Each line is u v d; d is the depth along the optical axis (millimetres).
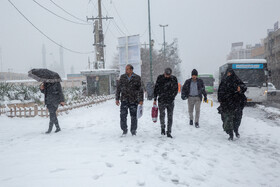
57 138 6137
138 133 6793
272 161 4621
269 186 3520
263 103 16891
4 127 7941
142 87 6191
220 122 9164
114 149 4945
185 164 4211
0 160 4289
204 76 31703
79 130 7301
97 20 26812
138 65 16594
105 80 23828
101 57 26859
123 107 6188
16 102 11797
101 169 3732
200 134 6852
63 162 4086
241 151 5230
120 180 3322
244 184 3551
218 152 5078
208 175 3818
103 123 8531
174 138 6203
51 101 6797
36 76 6555
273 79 53531
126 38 16641
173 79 6195
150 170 3773
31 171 3670
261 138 6512
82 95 21828
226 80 6148
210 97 25984
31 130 7465
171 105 6277
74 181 3264
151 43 24312
